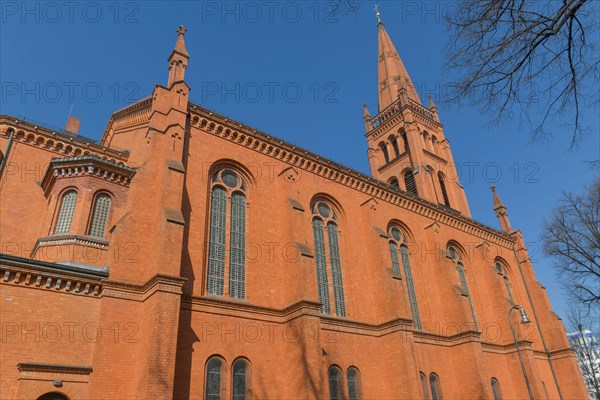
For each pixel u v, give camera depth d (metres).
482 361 29.92
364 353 25.52
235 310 21.09
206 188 23.77
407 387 24.23
